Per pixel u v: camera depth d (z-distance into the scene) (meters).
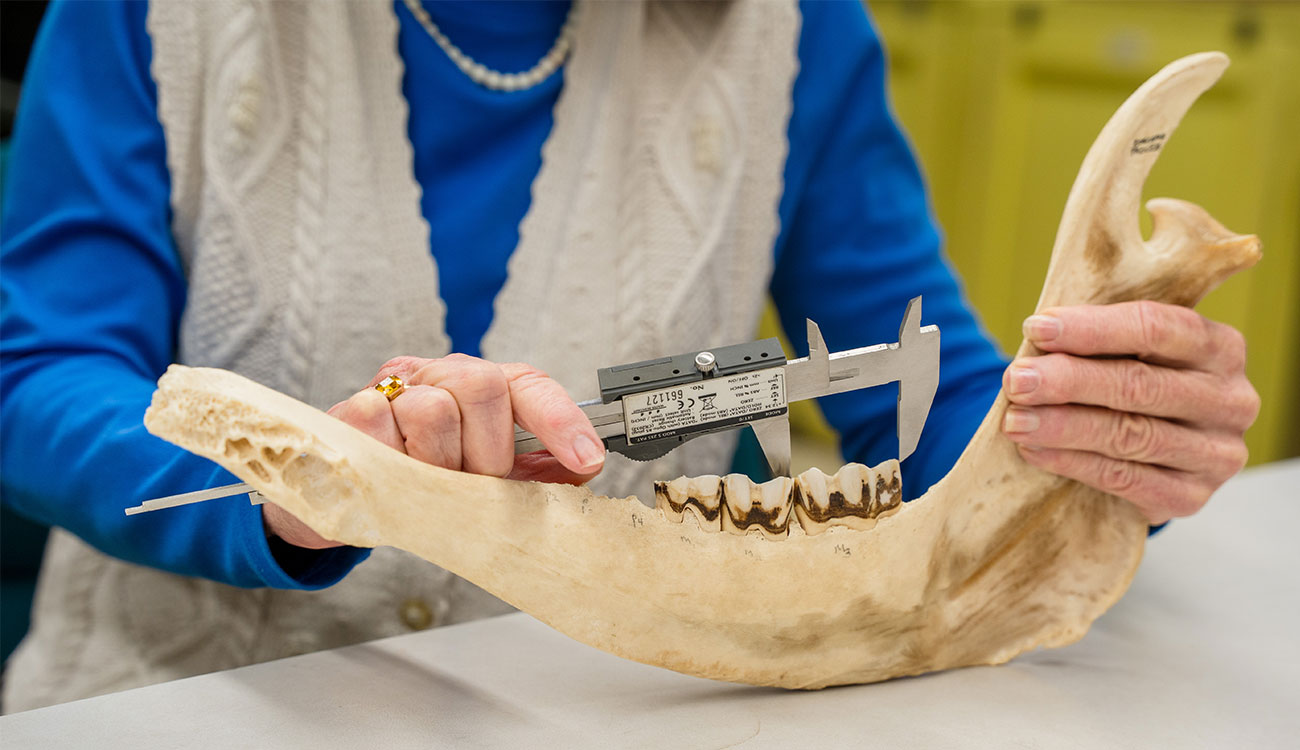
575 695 0.55
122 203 0.75
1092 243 0.57
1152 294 0.59
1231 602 0.71
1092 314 0.56
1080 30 2.30
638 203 0.84
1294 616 0.69
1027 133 2.38
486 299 0.83
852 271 0.92
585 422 0.47
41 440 0.65
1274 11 2.22
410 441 0.47
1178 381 0.57
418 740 0.49
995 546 0.59
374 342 0.78
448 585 0.80
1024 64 2.36
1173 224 0.58
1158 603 0.71
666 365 0.50
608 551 0.50
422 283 0.78
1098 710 0.55
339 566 0.54
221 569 0.56
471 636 0.62
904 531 0.55
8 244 0.75
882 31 2.44
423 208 0.81
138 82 0.77
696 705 0.54
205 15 0.75
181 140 0.76
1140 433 0.57
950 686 0.58
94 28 0.76
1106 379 0.55
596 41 0.83
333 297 0.76
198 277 0.77
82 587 0.80
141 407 0.65
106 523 0.60
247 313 0.76
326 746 0.48
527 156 0.84
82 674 0.78
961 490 0.57
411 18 0.80
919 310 0.52
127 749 0.47
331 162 0.77
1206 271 0.58
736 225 0.87
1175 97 0.55
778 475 0.53
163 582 0.78
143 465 0.60
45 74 0.76
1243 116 2.29
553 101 0.85
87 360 0.70
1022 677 0.59
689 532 0.51
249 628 0.78
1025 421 0.55
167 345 0.79
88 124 0.75
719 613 0.52
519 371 0.49
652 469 0.85
